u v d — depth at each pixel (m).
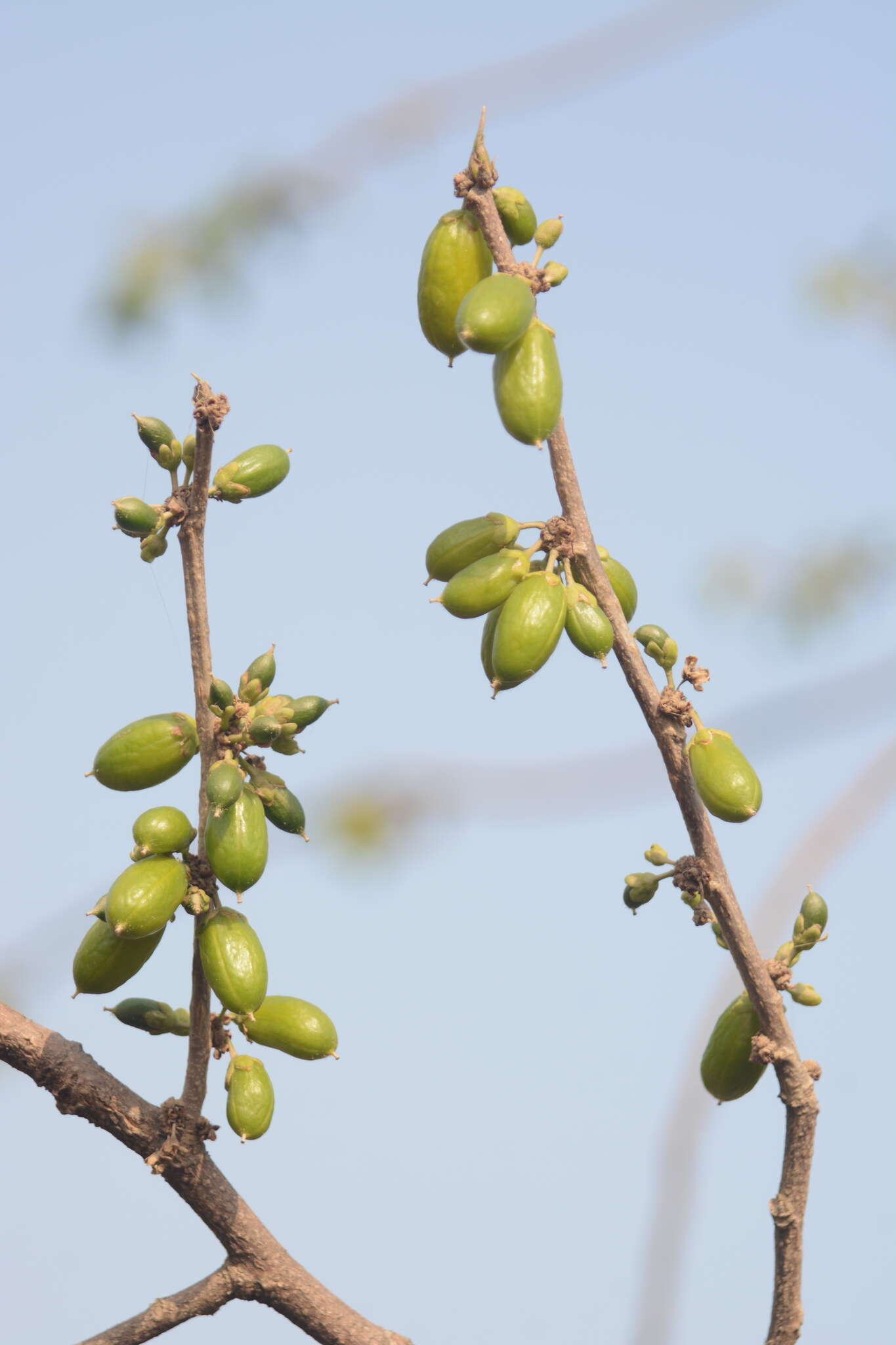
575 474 5.68
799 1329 5.49
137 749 5.12
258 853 4.88
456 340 5.65
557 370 5.35
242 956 4.85
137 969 5.19
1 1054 5.12
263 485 5.10
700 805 5.47
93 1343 5.05
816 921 5.49
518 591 5.43
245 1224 5.17
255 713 5.06
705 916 5.61
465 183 5.57
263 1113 5.24
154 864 4.96
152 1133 5.11
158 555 5.02
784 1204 5.39
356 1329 5.21
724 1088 5.62
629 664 5.52
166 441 5.00
